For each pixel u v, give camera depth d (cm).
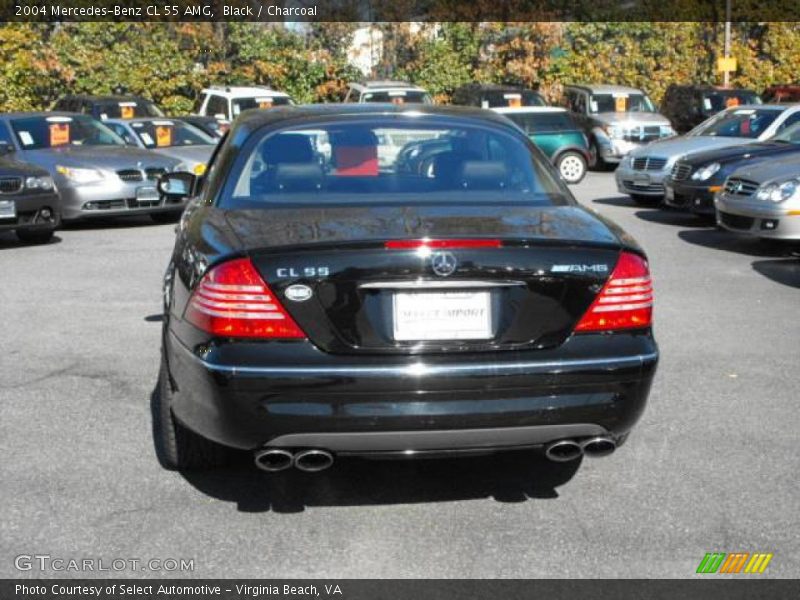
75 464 482
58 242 1270
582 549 395
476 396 382
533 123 2114
